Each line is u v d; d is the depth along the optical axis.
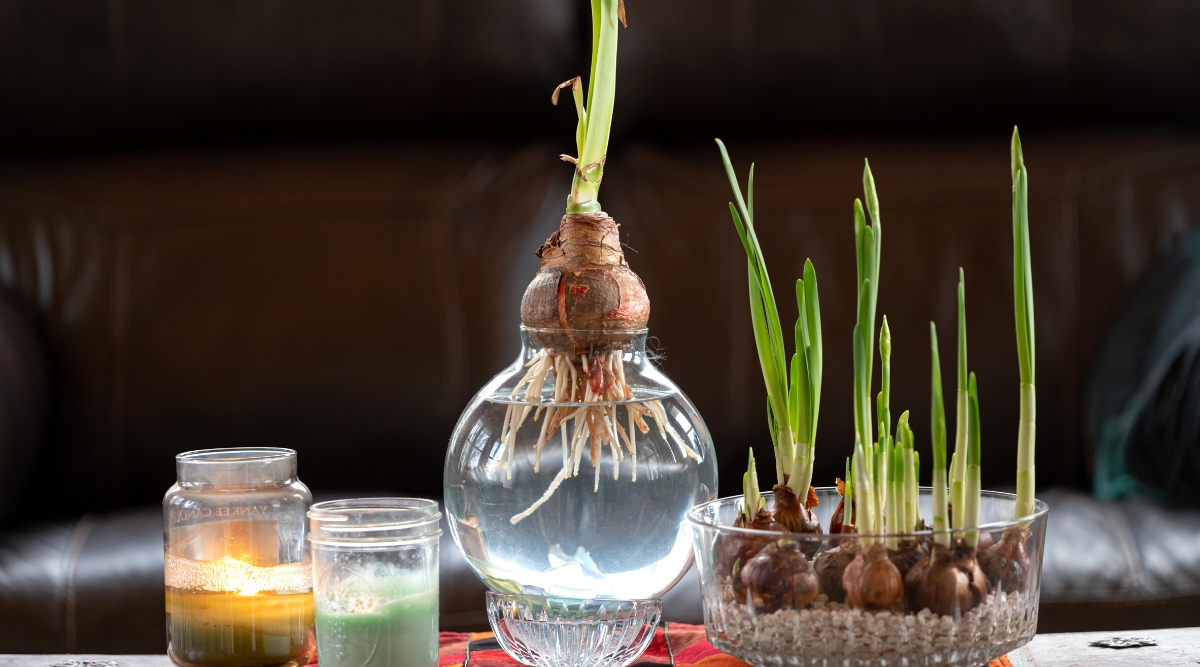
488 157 3.50
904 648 1.83
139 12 3.53
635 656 2.03
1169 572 2.62
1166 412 2.71
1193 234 3.13
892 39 3.48
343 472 3.29
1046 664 2.03
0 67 3.53
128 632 2.65
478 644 2.11
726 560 1.87
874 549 1.83
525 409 2.01
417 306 3.26
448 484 2.04
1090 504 2.80
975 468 1.85
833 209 3.30
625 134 3.59
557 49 3.53
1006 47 3.47
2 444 2.84
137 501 3.28
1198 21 3.42
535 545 2.01
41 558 2.70
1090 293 3.23
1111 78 3.47
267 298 3.28
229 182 3.45
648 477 2.01
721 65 3.50
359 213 3.35
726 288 3.25
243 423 3.24
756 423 3.19
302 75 3.53
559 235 2.01
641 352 2.05
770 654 1.85
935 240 3.26
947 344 3.17
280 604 2.00
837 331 3.18
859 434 1.86
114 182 3.47
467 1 3.50
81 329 3.27
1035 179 3.33
